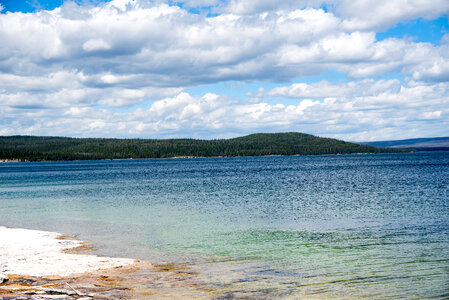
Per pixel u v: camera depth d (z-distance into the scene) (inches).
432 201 1563.7
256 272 640.4
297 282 587.2
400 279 605.0
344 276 620.4
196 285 564.1
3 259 714.2
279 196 1883.6
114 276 604.7
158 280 586.2
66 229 1088.2
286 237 942.4
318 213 1323.8
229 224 1144.8
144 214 1375.5
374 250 794.2
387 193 1892.2
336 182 2655.0
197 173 4340.6
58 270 634.2
